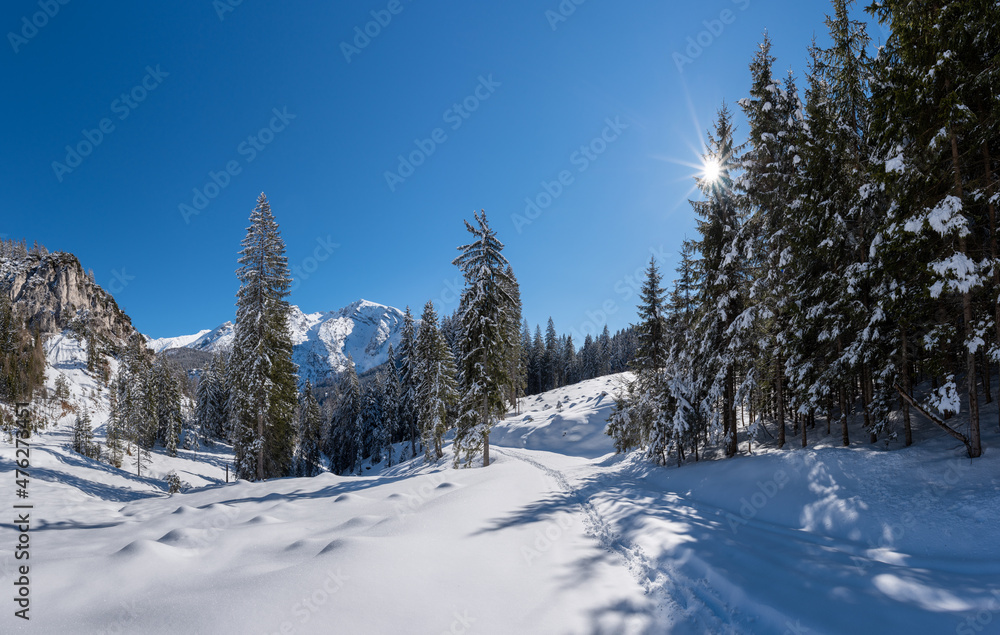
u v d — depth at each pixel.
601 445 40.19
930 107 9.82
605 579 6.29
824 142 13.01
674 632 4.75
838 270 13.31
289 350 26.95
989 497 7.80
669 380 19.61
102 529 8.71
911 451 10.59
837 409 17.67
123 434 42.12
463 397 24.75
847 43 12.50
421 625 4.46
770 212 15.33
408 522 8.16
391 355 54.81
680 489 15.49
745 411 25.70
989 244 9.98
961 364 12.63
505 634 4.48
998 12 8.37
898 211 10.20
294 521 8.55
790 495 10.98
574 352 86.44
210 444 58.88
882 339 11.73
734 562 6.51
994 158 9.25
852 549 7.57
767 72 15.48
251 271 24.50
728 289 16.84
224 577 5.16
